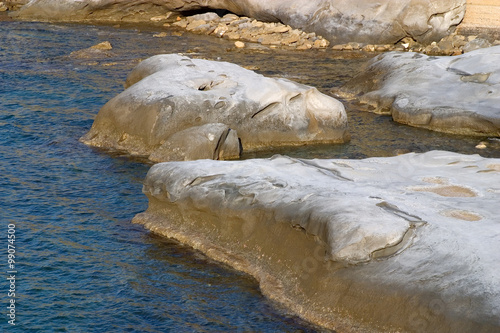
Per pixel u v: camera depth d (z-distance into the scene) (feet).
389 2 143.74
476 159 60.90
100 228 58.49
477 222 46.57
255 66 123.75
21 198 63.98
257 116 82.23
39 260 52.54
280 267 48.73
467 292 39.40
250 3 161.38
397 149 81.51
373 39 145.38
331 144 83.66
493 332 36.96
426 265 42.32
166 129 78.33
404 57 106.22
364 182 54.90
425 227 45.34
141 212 61.72
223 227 53.93
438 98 92.58
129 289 48.83
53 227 58.29
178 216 57.67
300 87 86.02
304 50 142.72
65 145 79.51
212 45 144.36
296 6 155.53
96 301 47.16
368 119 94.48
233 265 51.65
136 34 154.40
